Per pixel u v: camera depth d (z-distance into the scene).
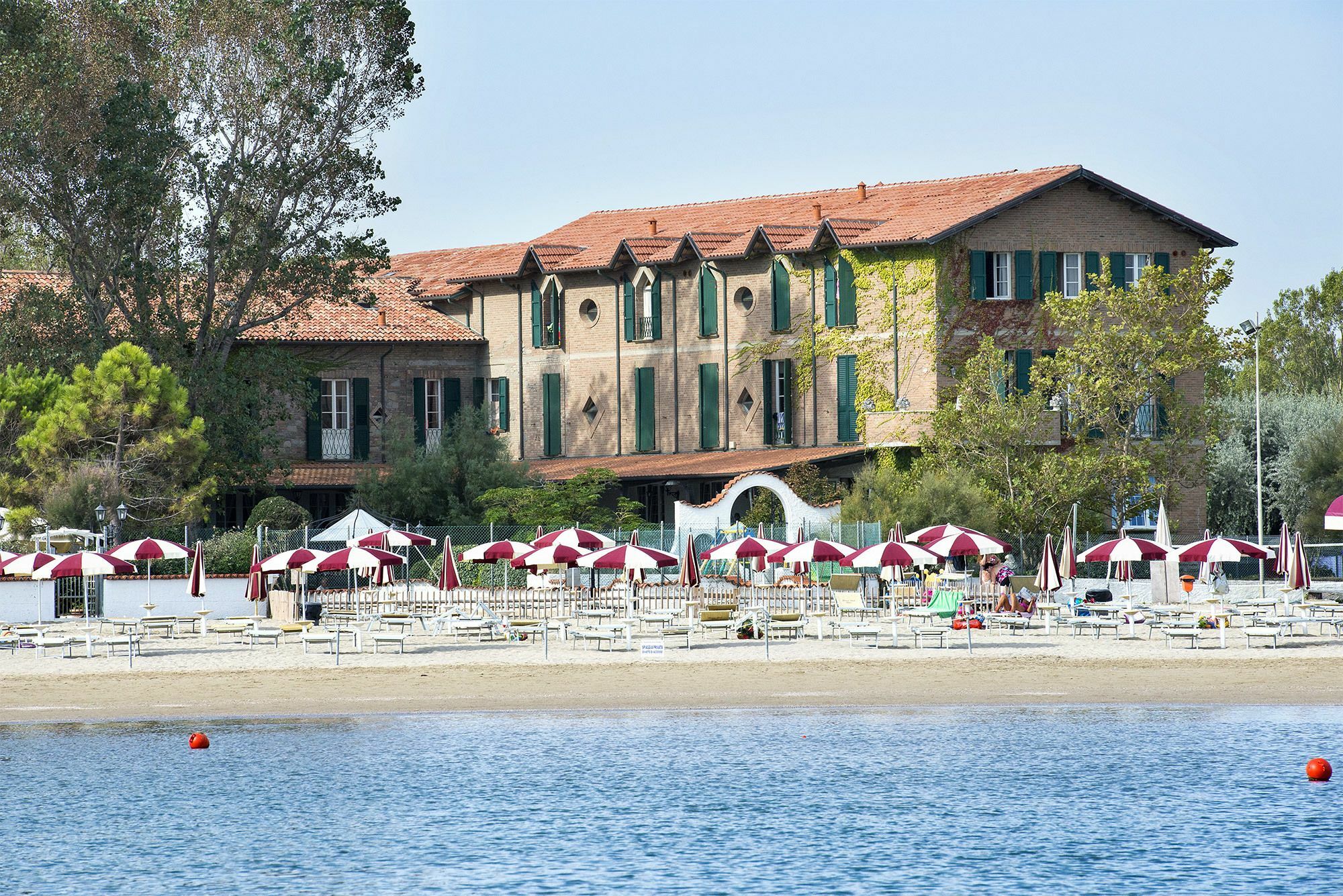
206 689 63.66
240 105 107.19
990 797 46.12
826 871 39.12
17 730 56.06
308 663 70.38
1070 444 109.88
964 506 98.38
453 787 47.81
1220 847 41.06
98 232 105.25
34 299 105.31
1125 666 67.62
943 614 83.75
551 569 99.25
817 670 67.38
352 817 44.38
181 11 106.75
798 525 99.00
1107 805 45.19
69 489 92.50
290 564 78.19
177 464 96.69
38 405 100.81
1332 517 78.25
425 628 81.62
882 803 45.59
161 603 91.50
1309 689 61.69
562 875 38.94
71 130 103.94
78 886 38.38
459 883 38.38
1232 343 108.06
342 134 109.88
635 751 52.62
